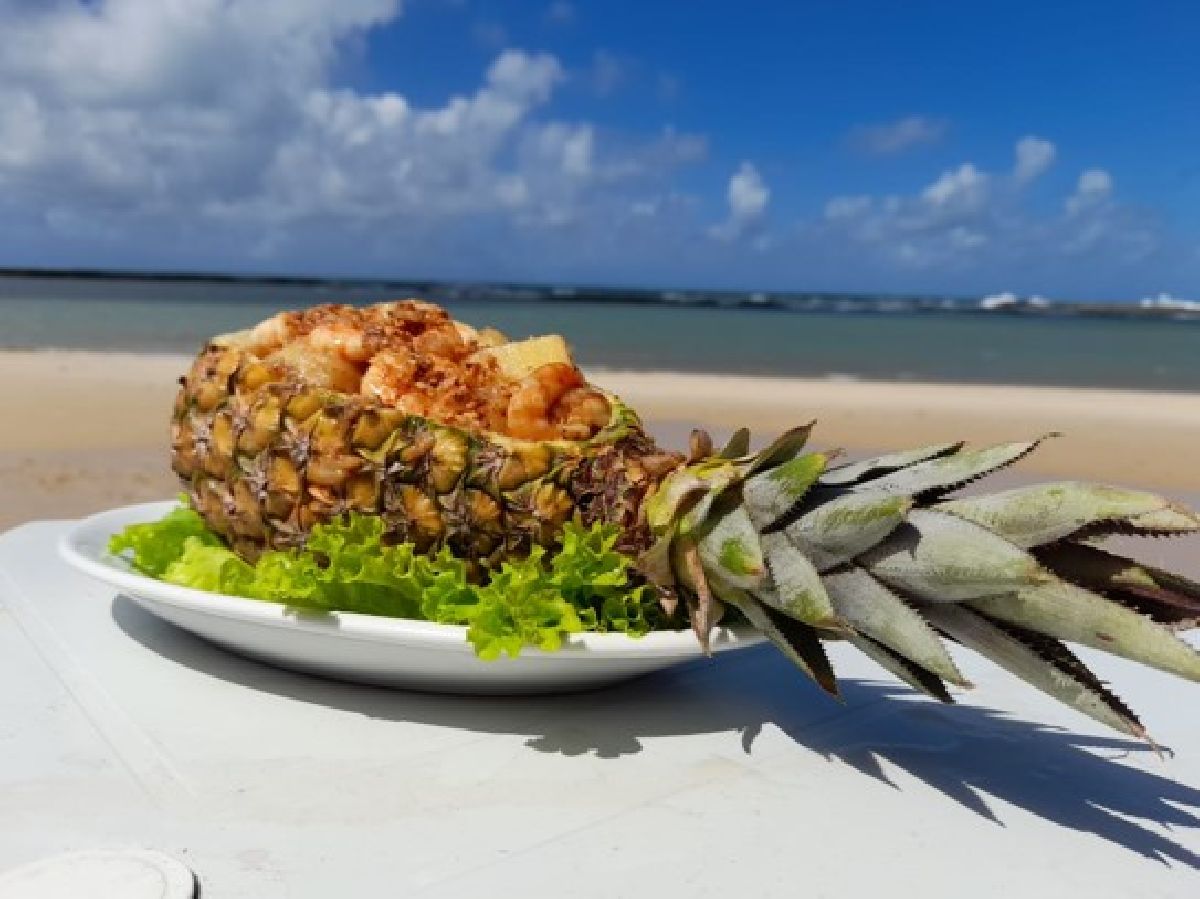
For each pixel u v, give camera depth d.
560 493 0.30
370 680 0.29
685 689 0.31
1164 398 2.81
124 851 0.20
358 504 0.30
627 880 0.20
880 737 0.28
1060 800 0.25
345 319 0.37
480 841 0.21
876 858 0.22
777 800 0.24
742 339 5.37
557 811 0.23
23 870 0.19
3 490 1.05
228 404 0.33
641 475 0.29
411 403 0.32
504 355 0.37
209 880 0.20
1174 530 0.21
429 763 0.25
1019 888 0.21
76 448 1.33
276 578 0.28
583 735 0.27
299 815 0.22
